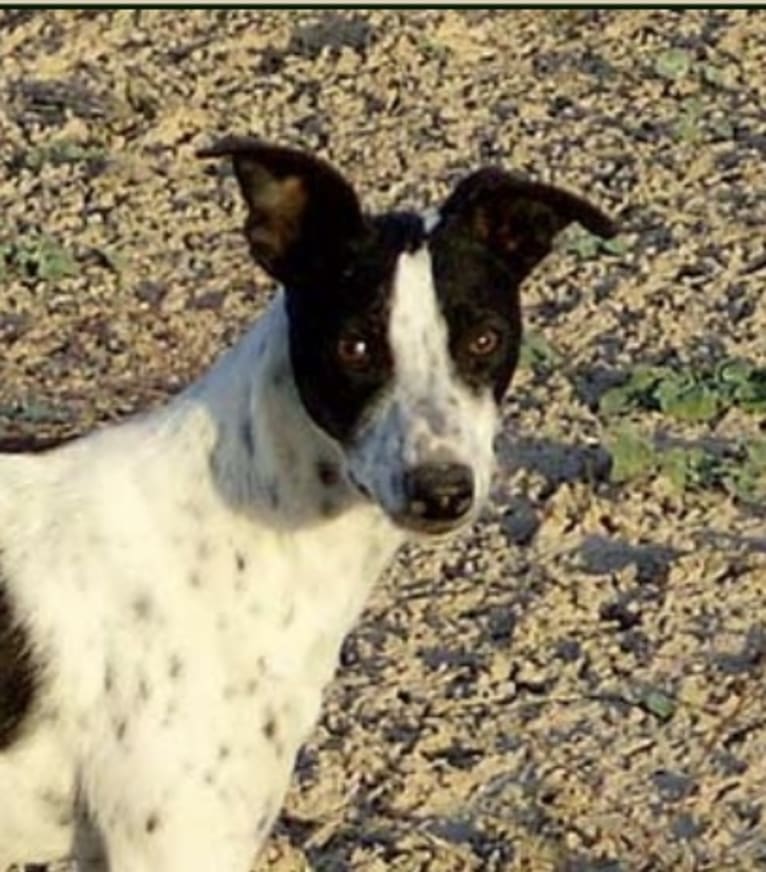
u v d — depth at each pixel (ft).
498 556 46.75
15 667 34.06
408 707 42.93
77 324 55.11
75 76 65.41
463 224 33.68
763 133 62.85
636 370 52.34
